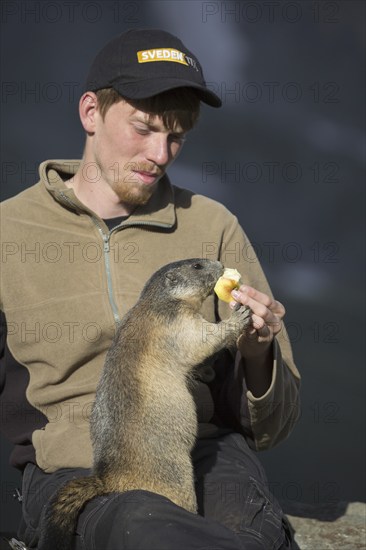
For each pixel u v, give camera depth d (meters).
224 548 8.02
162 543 8.03
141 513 8.36
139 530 8.23
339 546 11.99
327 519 12.91
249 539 9.25
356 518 12.97
